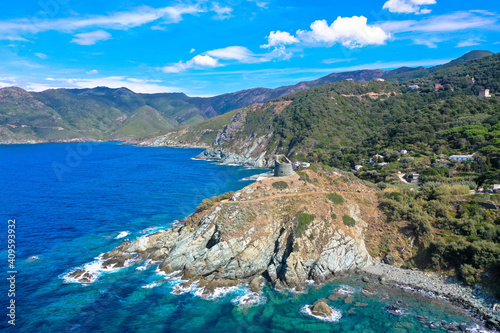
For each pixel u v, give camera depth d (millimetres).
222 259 60375
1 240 74688
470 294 52281
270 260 63094
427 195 79938
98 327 45344
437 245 61344
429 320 46750
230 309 50125
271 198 73375
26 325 45188
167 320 47250
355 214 74312
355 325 45906
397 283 57594
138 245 69750
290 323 46531
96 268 62094
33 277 58094
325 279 59344
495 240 60125
